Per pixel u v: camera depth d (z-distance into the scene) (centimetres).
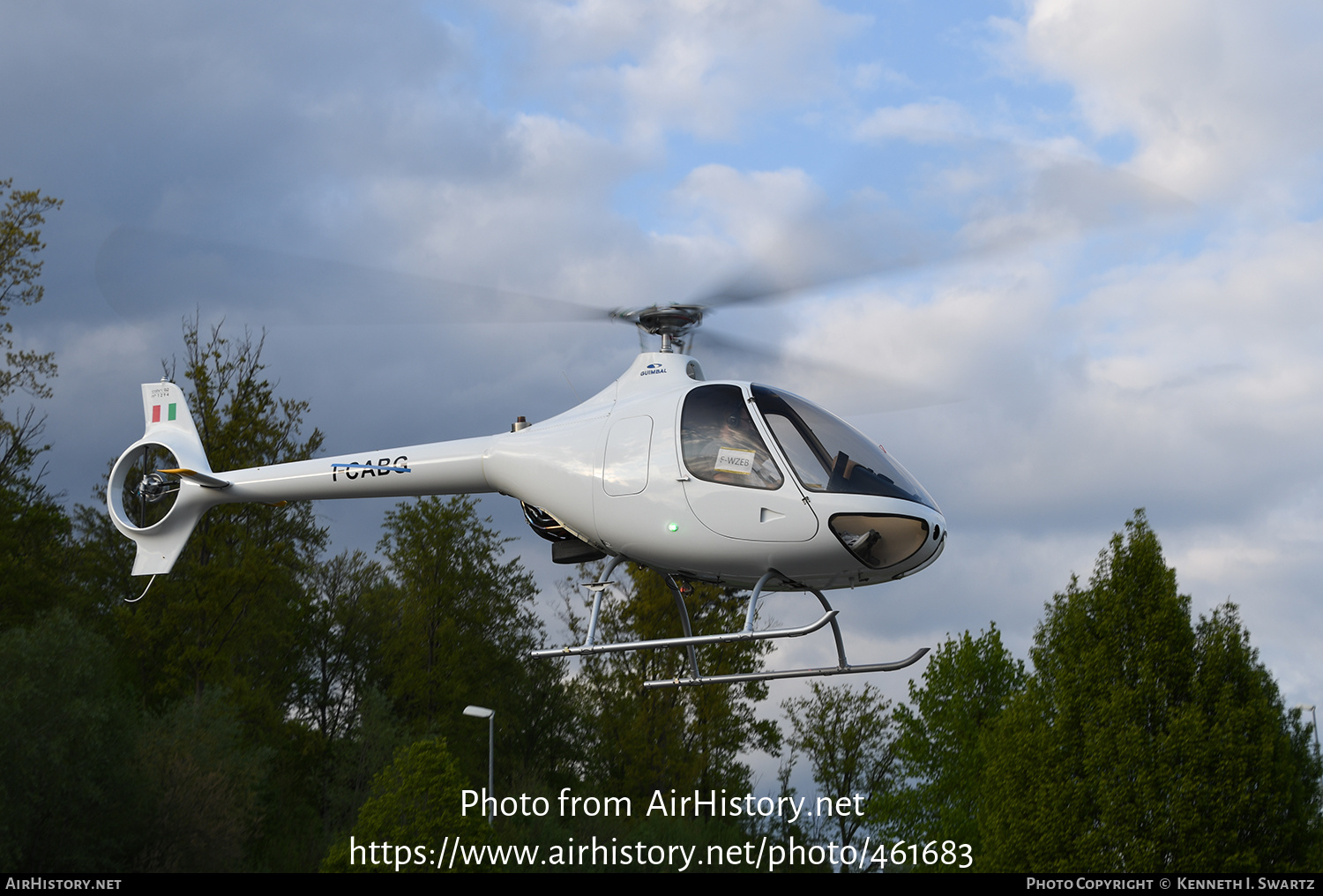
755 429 1135
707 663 4347
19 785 2591
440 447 1327
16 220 3362
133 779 2938
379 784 3147
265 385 3847
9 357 3369
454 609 4903
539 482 1229
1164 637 2316
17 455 3519
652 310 1296
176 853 2981
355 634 5372
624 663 4462
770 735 4403
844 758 4631
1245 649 2294
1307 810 2241
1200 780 2111
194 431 1552
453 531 4897
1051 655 2652
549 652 1175
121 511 1540
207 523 3862
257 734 3888
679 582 1257
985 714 3116
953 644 3247
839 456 1132
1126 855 2123
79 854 2711
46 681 2712
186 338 3812
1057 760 2358
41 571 3531
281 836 3900
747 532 1117
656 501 1149
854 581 1173
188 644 3722
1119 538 2467
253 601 3828
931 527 1111
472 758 4650
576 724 5425
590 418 1243
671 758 4259
